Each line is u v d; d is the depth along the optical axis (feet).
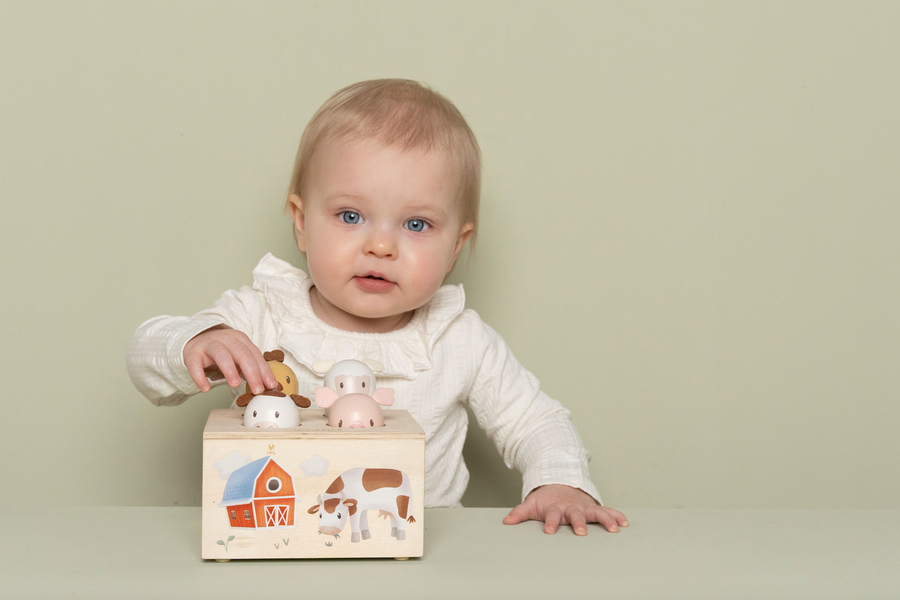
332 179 3.44
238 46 4.33
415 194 3.42
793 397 4.67
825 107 4.64
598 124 4.54
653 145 4.57
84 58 4.24
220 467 2.22
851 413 4.68
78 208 4.26
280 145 4.37
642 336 4.59
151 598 1.93
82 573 2.12
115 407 4.32
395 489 2.28
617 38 4.53
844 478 4.68
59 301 4.27
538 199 4.51
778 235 4.64
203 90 4.32
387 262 3.43
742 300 4.64
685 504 4.63
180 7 4.29
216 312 3.66
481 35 4.46
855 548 2.51
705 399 4.63
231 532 2.22
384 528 2.27
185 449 4.36
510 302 4.51
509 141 4.49
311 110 4.38
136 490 4.34
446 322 3.85
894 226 4.68
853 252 4.67
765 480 4.66
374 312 3.53
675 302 4.61
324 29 4.37
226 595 1.96
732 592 2.06
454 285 4.19
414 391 3.70
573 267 4.54
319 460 2.25
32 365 4.25
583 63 4.52
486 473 4.55
